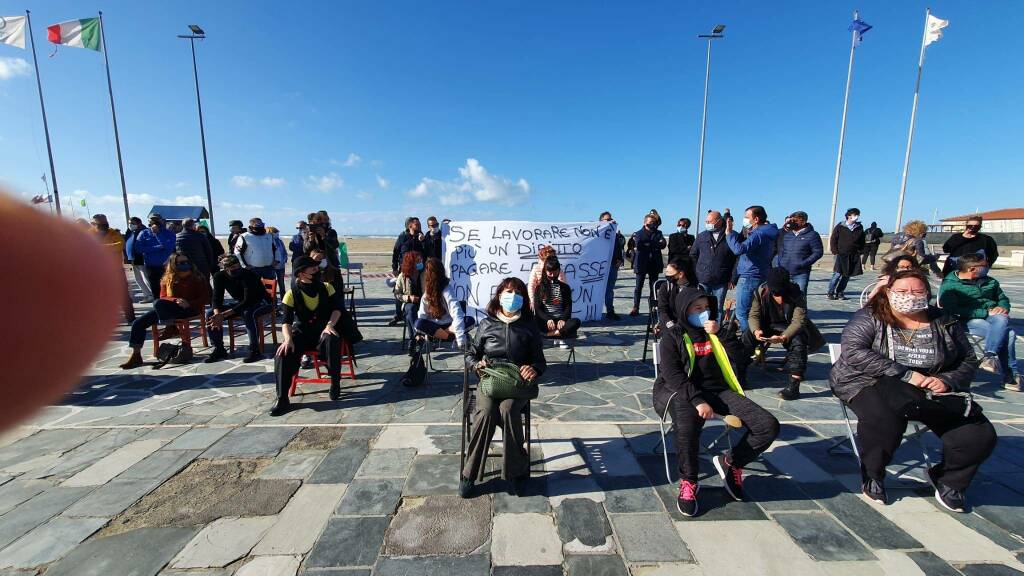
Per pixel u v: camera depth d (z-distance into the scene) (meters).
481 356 3.57
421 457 3.72
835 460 3.71
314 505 3.13
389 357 6.43
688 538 2.87
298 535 2.86
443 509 3.11
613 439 4.04
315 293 4.86
